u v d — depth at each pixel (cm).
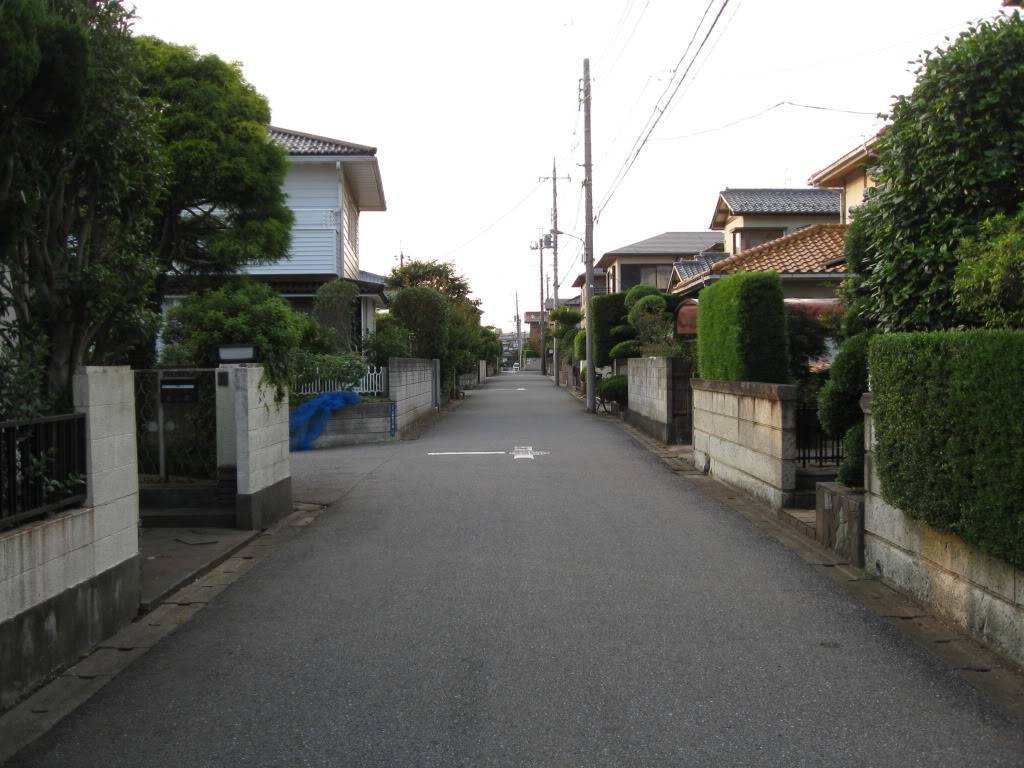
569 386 4575
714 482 1248
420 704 441
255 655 525
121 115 634
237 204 1194
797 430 1001
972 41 624
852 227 905
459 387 3653
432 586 679
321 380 1934
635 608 611
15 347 595
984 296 560
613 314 2834
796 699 443
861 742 393
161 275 1137
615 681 470
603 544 827
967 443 511
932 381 555
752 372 1162
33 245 616
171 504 953
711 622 577
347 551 821
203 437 1017
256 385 942
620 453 1620
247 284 1266
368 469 1445
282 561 790
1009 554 470
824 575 707
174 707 445
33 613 476
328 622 590
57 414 558
